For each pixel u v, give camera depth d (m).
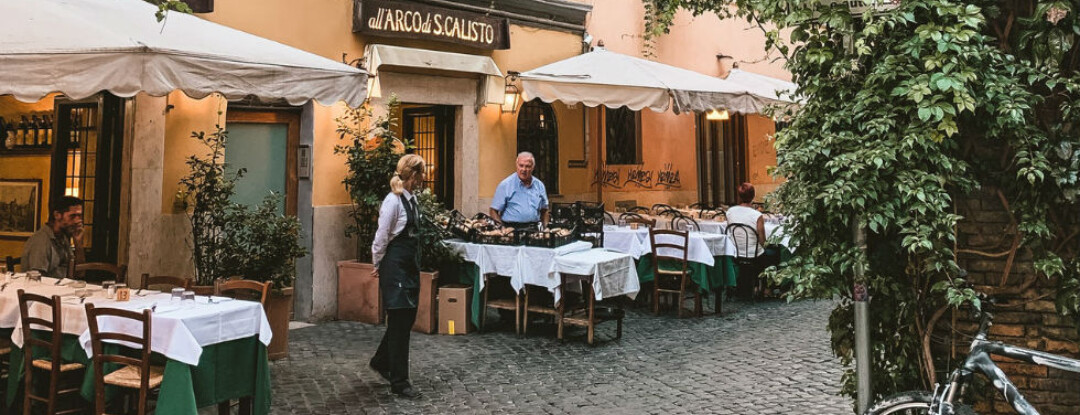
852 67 4.00
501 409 5.67
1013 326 4.12
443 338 8.09
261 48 5.68
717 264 9.54
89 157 8.03
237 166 8.83
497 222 8.73
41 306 5.13
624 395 6.04
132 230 7.63
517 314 8.18
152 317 4.59
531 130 12.29
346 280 9.16
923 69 3.87
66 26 4.76
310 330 8.53
